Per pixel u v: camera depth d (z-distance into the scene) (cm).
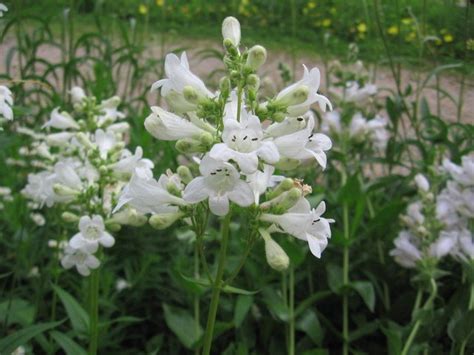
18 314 34
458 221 37
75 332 32
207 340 23
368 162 46
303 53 78
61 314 39
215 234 39
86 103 36
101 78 48
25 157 46
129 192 23
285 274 38
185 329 36
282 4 98
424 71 59
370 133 47
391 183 45
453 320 33
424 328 34
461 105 48
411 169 45
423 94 58
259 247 39
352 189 39
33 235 41
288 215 22
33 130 46
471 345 32
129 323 38
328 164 49
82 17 88
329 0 90
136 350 37
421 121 47
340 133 45
